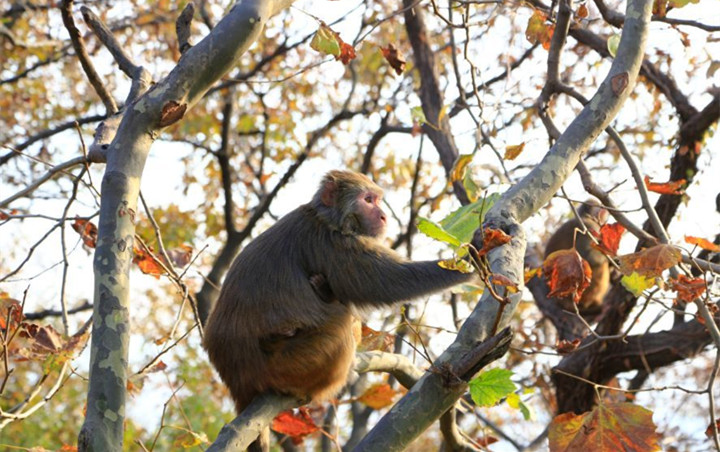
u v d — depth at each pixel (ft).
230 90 46.88
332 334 18.25
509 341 13.38
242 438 15.15
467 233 18.72
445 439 21.25
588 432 15.37
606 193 18.86
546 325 39.50
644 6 16.71
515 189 15.48
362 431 43.47
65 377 22.82
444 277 18.80
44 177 17.43
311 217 19.75
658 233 17.80
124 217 13.53
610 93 16.12
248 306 17.99
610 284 36.68
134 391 19.69
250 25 14.29
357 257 19.22
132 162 13.87
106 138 15.52
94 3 48.88
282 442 36.24
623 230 18.69
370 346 19.90
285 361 17.60
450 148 32.73
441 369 13.52
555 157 15.75
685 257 18.74
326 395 18.38
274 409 17.11
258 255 18.74
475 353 13.32
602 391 32.42
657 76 32.37
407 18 34.37
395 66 20.99
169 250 22.68
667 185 18.89
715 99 30.55
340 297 19.33
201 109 51.72
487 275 12.88
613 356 31.89
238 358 17.79
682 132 31.58
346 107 50.90
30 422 48.57
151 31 50.24
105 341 12.75
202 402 49.34
